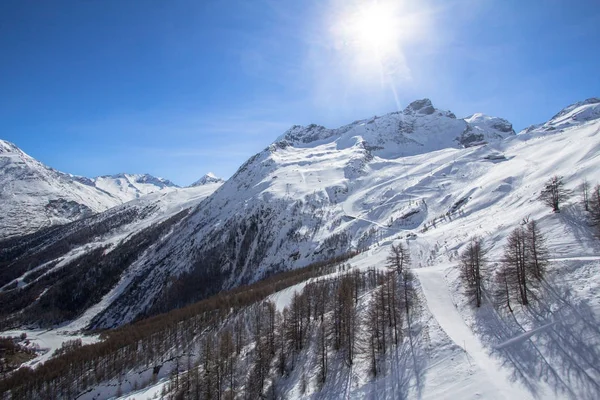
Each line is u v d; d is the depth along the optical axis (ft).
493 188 613.52
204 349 322.55
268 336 285.84
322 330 246.06
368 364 212.64
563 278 197.06
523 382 141.28
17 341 644.27
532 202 373.40
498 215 431.43
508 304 200.34
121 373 371.15
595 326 153.58
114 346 439.63
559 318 169.68
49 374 402.31
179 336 412.77
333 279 405.59
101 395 343.05
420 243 467.52
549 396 131.03
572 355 145.69
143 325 568.82
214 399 252.62
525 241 229.25
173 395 272.31
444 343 188.65
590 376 133.49
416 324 220.64
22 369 459.32
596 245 228.43
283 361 258.78
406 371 185.26
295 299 315.37
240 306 431.02
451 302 237.45
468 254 274.98
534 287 200.95
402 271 329.93
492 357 164.45
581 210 275.80
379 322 227.61
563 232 258.78
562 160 531.09
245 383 255.29
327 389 210.59
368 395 184.65
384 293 252.01
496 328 186.91
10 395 384.06
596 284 180.14
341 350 243.81
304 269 622.95
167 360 363.97
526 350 159.63
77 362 415.64
